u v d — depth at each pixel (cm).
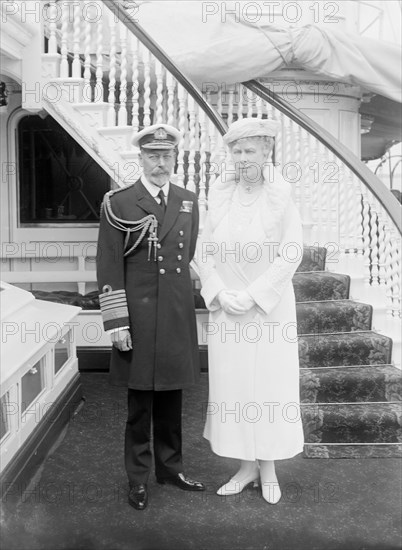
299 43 554
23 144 596
